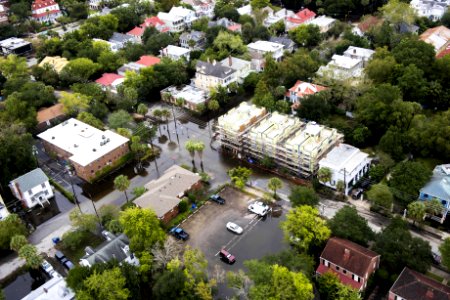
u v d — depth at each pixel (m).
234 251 111.12
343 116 164.00
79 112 176.62
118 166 150.88
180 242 115.19
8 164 142.62
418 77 159.38
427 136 133.50
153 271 101.38
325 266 98.94
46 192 137.38
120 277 92.62
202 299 91.88
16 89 191.50
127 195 136.12
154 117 178.75
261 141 140.25
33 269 112.19
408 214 111.81
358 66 191.25
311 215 102.56
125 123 163.00
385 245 97.44
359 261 93.56
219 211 124.75
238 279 91.75
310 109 156.12
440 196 113.06
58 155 157.62
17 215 124.12
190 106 182.12
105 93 186.25
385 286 96.50
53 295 95.62
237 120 148.25
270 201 125.94
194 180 131.12
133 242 103.00
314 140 133.00
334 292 91.56
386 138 134.50
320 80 174.12
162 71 195.50
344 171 122.69
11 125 157.38
